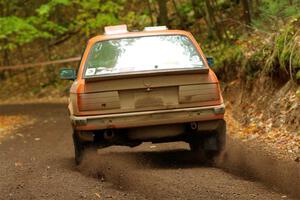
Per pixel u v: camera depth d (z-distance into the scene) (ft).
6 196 26.84
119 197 25.14
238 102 55.21
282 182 26.48
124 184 28.35
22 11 137.69
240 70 57.62
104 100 31.68
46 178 31.35
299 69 44.14
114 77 31.40
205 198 24.04
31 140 54.80
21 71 143.74
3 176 32.81
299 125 39.86
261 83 50.93
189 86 32.01
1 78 144.87
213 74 32.68
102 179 30.60
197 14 96.27
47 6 93.50
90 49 35.19
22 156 42.55
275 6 56.85
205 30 91.09
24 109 98.32
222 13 87.20
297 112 40.86
